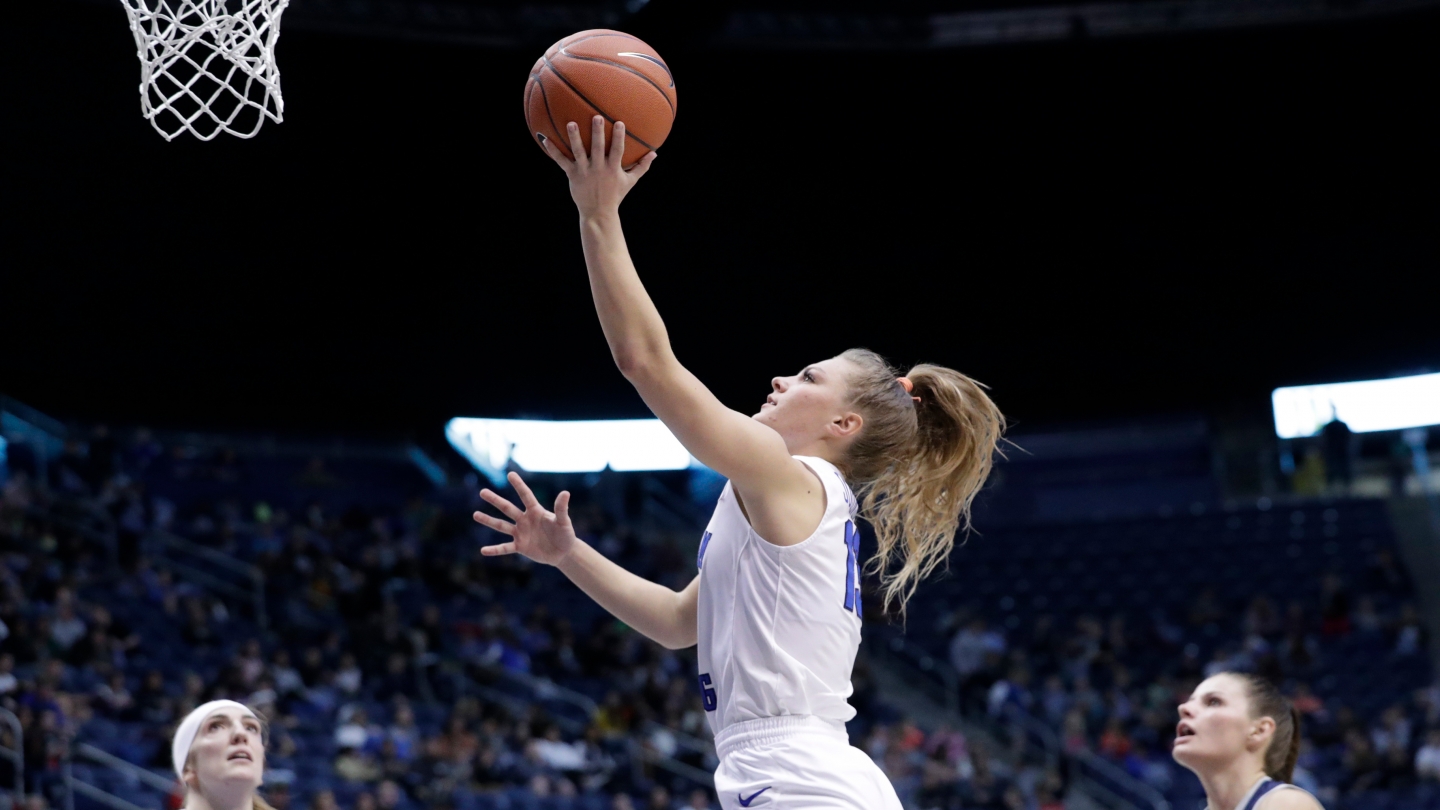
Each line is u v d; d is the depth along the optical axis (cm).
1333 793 1427
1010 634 1891
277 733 1224
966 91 2014
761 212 2181
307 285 2089
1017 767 1448
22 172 1786
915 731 1497
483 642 1574
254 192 1927
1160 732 1575
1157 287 2281
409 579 1720
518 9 1833
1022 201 2195
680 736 1446
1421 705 1620
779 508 262
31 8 1541
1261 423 2311
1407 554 2039
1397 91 2014
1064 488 2323
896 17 1925
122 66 1658
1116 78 1997
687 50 1781
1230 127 2077
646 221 2167
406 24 1778
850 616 268
